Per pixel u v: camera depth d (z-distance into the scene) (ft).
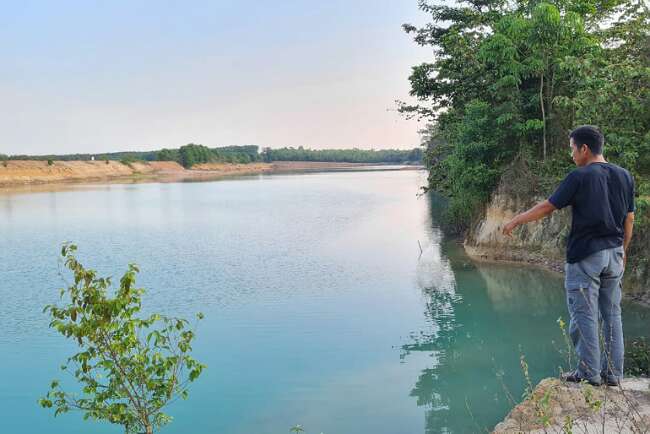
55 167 400.06
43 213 144.97
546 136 66.39
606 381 16.29
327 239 88.07
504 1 75.41
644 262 43.27
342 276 59.82
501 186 67.41
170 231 103.91
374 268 63.46
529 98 66.85
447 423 25.62
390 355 35.19
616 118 44.75
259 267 66.49
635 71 43.39
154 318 19.51
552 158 62.80
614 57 57.88
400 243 81.10
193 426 26.14
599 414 15.05
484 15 76.02
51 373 34.30
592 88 47.65
